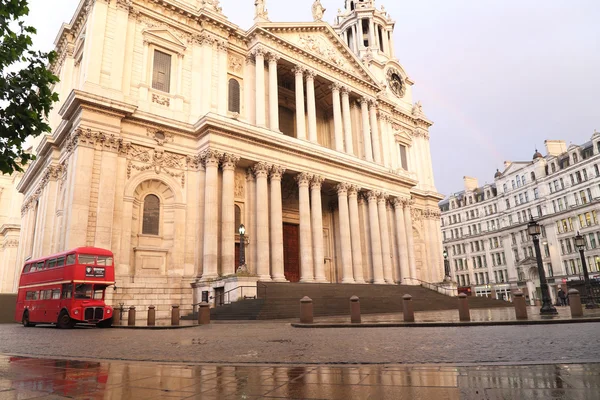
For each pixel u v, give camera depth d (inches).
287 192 1710.1
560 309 1240.2
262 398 223.6
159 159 1299.2
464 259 3932.1
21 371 323.0
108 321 927.7
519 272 3373.5
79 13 1441.9
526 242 3316.9
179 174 1334.9
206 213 1268.5
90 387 258.4
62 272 937.5
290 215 1699.1
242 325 813.2
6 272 2214.6
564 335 490.3
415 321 751.1
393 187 1934.1
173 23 1454.2
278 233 1405.0
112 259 961.5
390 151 2161.7
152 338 597.3
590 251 2760.8
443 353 374.9
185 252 1286.9
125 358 399.5
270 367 325.4
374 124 2011.6
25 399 227.5
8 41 413.1
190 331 705.6
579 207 2847.0
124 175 1214.3
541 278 900.0
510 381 247.1
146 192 1280.8
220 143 1334.9
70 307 880.3
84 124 1144.8
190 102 1430.9
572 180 2952.8
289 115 1914.4
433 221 2274.9
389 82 2346.2
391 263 1861.5
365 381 261.3
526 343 427.2
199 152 1362.0
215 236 1256.8
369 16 2532.0
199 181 1336.1
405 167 2261.3
